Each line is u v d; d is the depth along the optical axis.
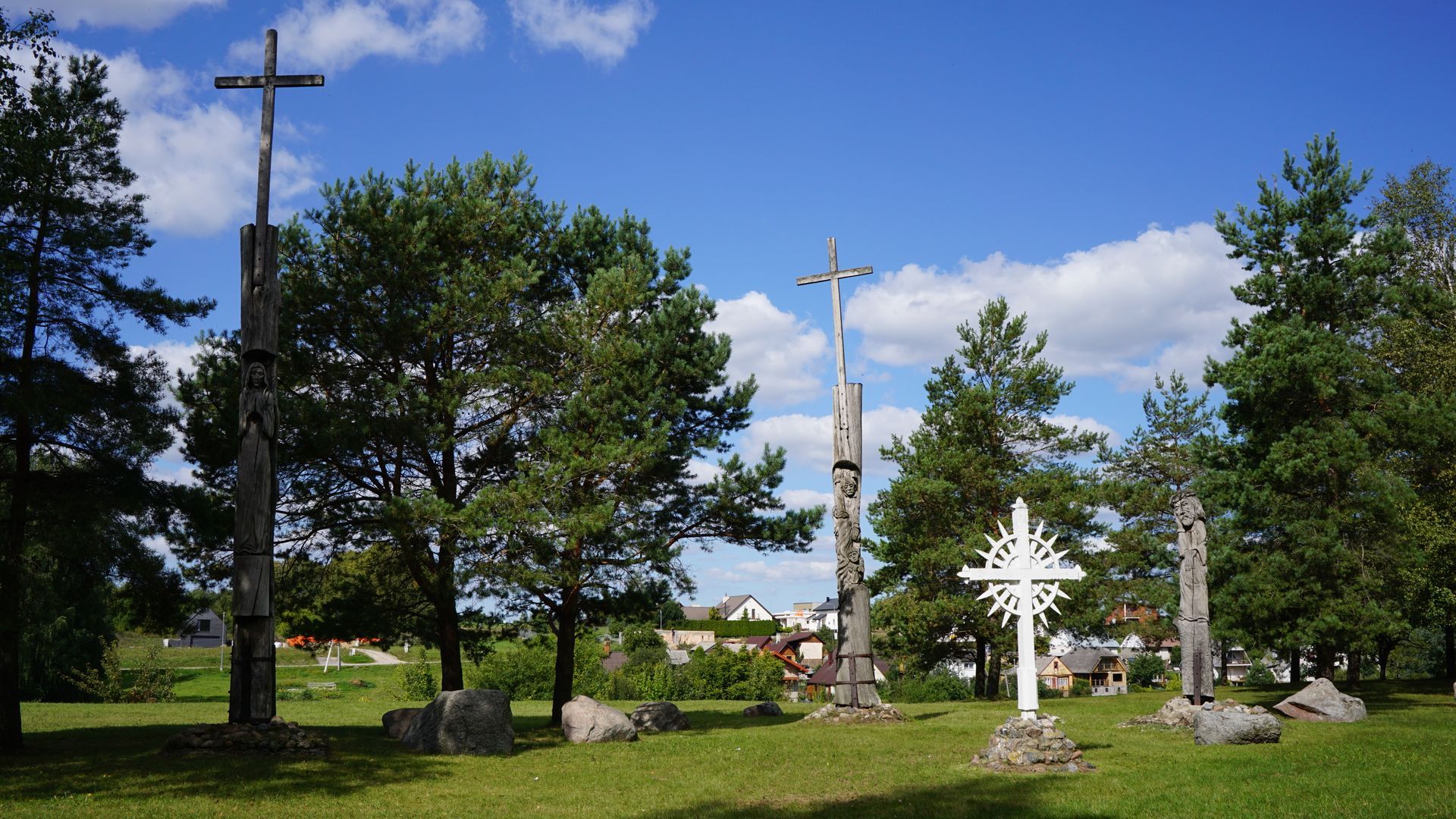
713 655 65.44
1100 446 49.81
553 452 23.09
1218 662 72.62
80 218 19.48
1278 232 30.86
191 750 16.28
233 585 17.27
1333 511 28.89
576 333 23.81
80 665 40.16
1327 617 28.05
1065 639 56.38
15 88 18.50
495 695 18.77
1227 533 33.12
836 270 27.06
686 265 27.62
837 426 26.61
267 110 18.44
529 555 22.56
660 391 24.58
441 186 25.09
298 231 22.52
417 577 23.41
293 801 12.73
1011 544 16.69
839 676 25.67
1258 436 31.16
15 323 18.64
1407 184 40.75
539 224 26.20
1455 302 33.22
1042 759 15.50
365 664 84.56
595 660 54.03
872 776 15.23
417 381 23.38
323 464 22.20
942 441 39.97
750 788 14.27
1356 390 29.88
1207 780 14.02
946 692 52.19
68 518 18.45
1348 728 20.72
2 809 11.83
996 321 40.44
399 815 11.99
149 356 20.28
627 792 13.91
